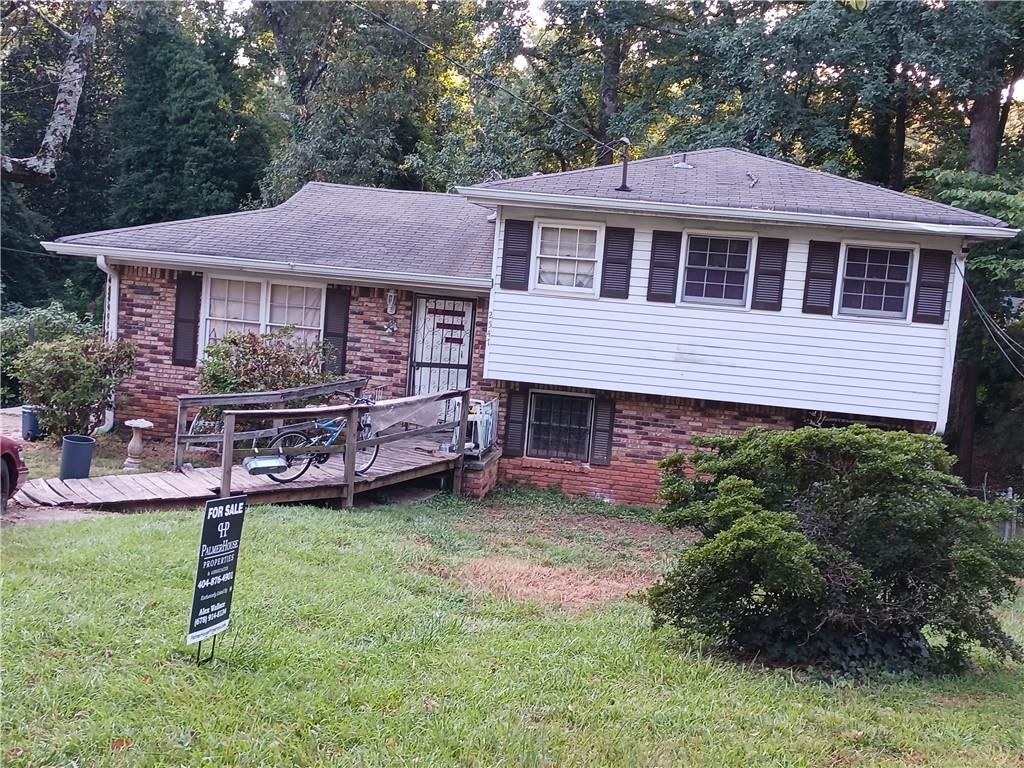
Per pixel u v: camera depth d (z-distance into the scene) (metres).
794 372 14.18
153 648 5.37
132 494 10.08
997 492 19.95
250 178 35.28
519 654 6.20
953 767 4.94
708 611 6.73
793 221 13.62
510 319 14.81
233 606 6.35
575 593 8.63
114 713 4.57
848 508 6.77
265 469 10.48
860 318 13.97
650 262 14.45
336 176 29.28
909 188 25.70
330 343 15.71
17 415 19.33
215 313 16.08
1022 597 11.08
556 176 15.23
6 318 25.12
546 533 12.03
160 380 16.17
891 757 5.09
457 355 15.78
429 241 16.69
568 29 25.92
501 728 4.86
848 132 23.88
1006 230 13.17
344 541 9.13
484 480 14.16
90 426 15.44
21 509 9.35
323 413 10.93
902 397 13.95
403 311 15.64
